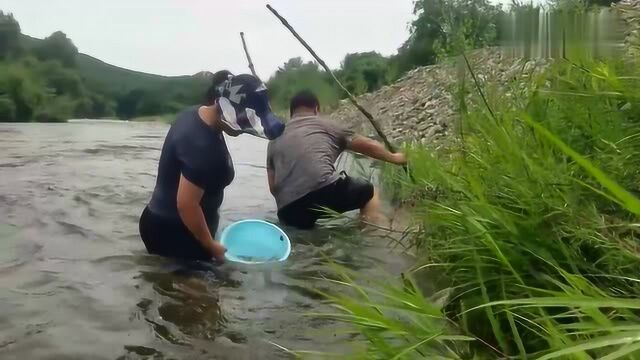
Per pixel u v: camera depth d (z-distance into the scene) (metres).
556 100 2.90
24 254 3.25
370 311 1.83
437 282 2.60
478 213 2.32
